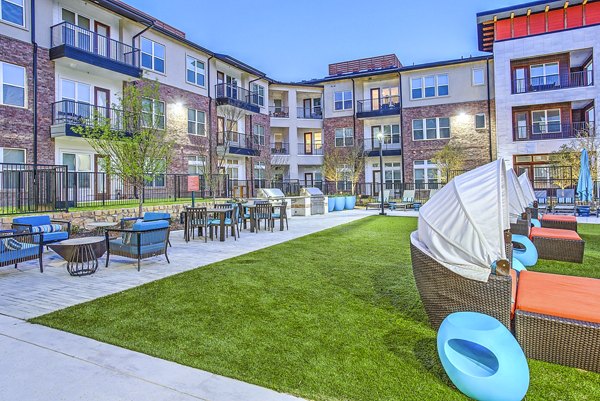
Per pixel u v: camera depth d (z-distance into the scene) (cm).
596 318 267
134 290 493
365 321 377
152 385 258
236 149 2188
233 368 281
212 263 660
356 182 2553
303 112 2986
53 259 716
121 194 1464
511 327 300
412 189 2400
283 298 452
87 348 317
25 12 1300
